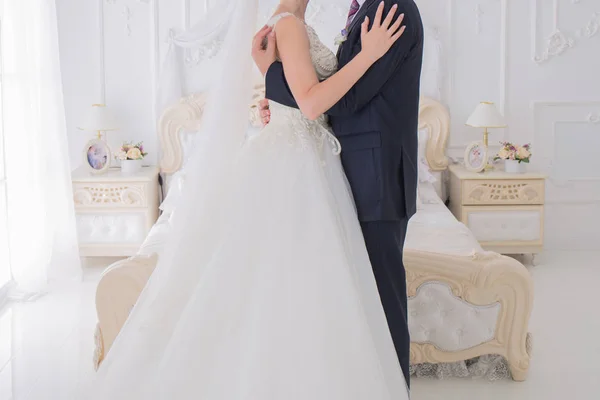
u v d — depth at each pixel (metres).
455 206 5.71
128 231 5.54
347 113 2.46
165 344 2.38
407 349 2.58
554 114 5.92
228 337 2.27
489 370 3.52
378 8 2.40
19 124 4.77
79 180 5.46
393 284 2.57
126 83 5.88
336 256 2.32
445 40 5.83
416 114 2.59
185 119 5.77
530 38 5.84
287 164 2.49
